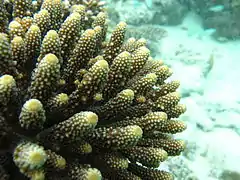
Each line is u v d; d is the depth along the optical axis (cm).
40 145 11
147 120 13
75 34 13
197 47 75
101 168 13
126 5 77
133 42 18
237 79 64
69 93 14
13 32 14
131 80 16
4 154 11
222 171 39
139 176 14
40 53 12
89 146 11
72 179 11
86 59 13
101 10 27
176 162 37
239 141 45
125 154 13
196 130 47
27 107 10
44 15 14
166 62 64
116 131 12
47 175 11
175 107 16
